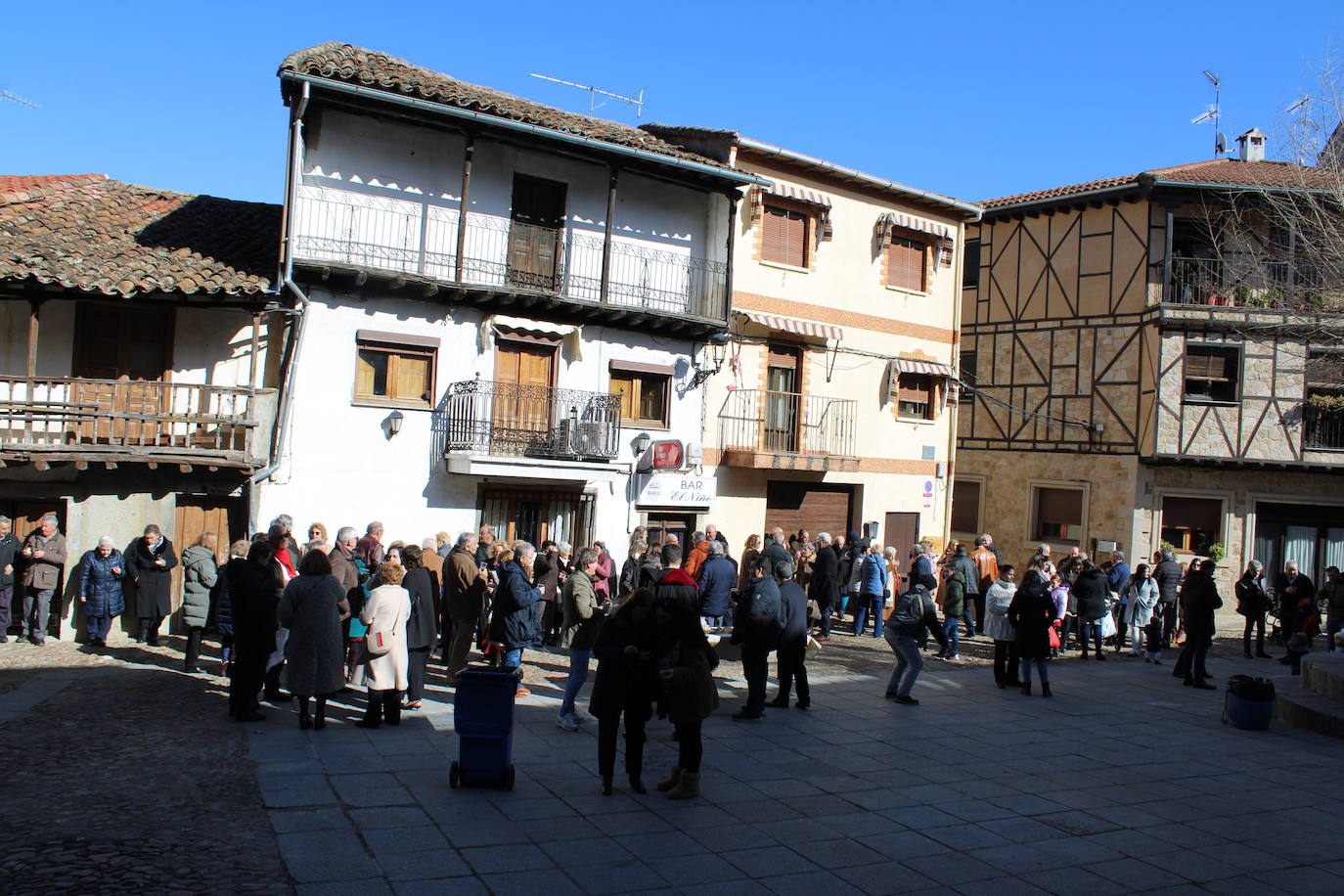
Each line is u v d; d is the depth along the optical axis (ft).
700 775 27.17
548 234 56.13
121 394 45.98
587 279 57.16
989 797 26.73
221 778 24.58
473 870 19.49
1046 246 83.87
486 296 51.75
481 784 24.81
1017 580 83.61
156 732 28.71
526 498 54.90
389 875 18.94
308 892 17.94
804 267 65.46
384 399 50.47
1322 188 63.77
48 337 45.09
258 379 48.37
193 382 45.27
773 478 64.95
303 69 45.62
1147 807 26.68
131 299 44.83
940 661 49.08
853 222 68.03
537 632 34.50
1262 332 74.79
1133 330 77.41
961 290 74.54
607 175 58.03
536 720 32.50
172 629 46.24
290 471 47.75
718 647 38.47
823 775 28.02
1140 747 33.60
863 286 68.59
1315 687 41.88
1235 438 74.69
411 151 51.67
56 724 29.04
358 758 26.86
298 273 47.55
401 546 35.73
